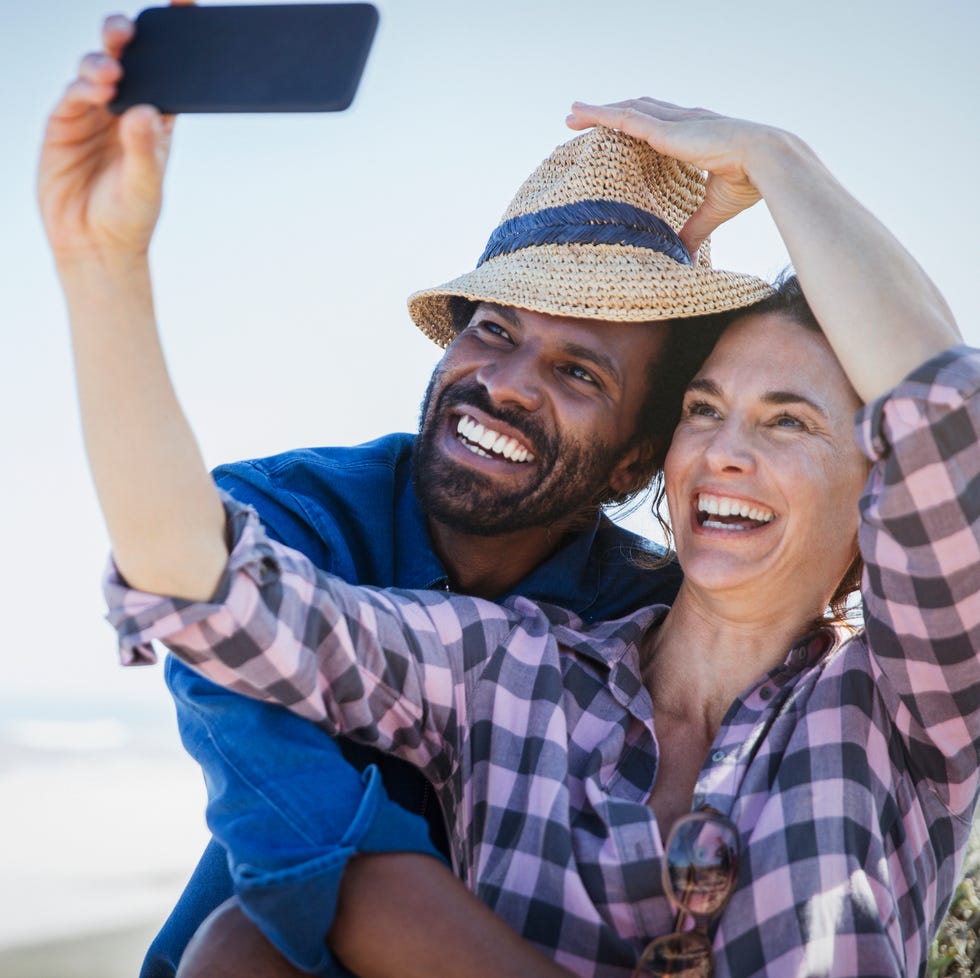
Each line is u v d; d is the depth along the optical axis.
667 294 2.05
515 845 1.69
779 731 1.72
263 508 2.07
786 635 1.85
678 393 2.20
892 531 1.60
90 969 9.34
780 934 1.55
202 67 1.24
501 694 1.81
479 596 2.27
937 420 1.54
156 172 1.29
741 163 1.98
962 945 2.13
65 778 20.08
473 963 1.45
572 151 2.23
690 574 1.83
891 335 1.69
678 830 1.54
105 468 1.39
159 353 1.41
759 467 1.80
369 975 1.47
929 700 1.69
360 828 1.50
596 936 1.60
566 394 2.10
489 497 2.09
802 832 1.61
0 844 15.30
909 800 1.73
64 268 1.37
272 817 1.53
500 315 2.12
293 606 1.57
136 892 13.16
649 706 1.82
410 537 2.19
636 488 2.29
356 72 1.20
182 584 1.45
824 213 1.84
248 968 1.51
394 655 1.73
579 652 1.88
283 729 1.61
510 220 2.24
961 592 1.60
